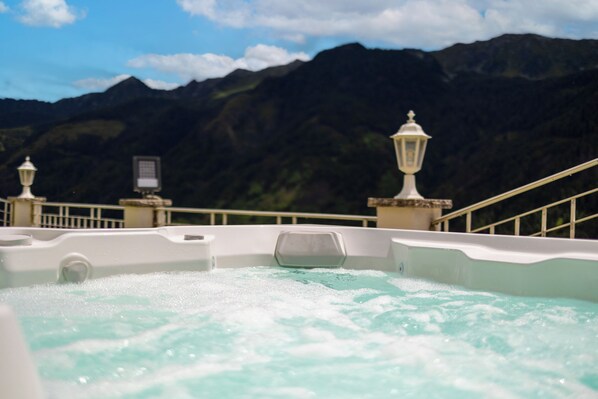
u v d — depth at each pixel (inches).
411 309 137.9
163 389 87.7
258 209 1920.5
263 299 147.2
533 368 97.5
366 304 143.8
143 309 133.1
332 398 85.1
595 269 136.7
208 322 124.0
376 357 103.7
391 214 213.9
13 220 406.3
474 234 178.4
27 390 49.4
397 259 193.9
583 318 126.6
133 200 273.7
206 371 95.8
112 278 164.1
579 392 87.4
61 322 119.3
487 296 151.1
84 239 160.1
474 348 108.3
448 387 89.5
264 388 88.8
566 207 1248.8
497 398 85.4
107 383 89.2
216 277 180.1
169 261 176.6
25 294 142.4
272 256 209.0
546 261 145.2
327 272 197.0
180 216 1993.1
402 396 86.0
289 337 115.3
